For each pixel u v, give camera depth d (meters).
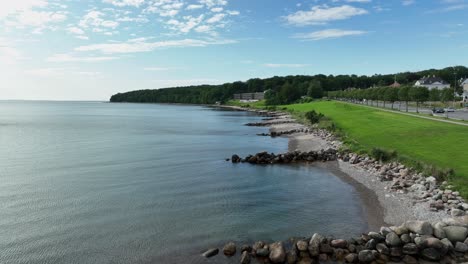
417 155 29.05
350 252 14.02
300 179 27.48
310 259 13.78
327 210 19.78
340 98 165.62
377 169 28.41
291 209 20.14
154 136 60.78
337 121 65.31
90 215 19.48
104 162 35.44
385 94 99.31
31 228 17.67
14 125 88.44
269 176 28.73
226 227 17.50
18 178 28.41
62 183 26.70
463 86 150.25
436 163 25.56
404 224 14.96
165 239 16.14
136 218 18.94
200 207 20.73
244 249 14.61
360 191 23.34
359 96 131.62
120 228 17.53
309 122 75.50
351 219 18.20
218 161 35.81
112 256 14.58
